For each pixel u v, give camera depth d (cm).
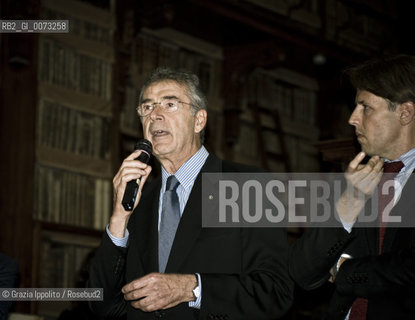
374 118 236
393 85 234
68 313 418
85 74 746
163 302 236
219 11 854
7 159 661
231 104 920
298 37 953
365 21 1073
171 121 272
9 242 647
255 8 893
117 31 783
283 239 256
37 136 689
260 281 244
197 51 902
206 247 253
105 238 257
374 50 1078
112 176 744
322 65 1040
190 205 262
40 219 671
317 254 229
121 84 776
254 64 921
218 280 242
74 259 688
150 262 258
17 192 660
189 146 275
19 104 675
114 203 258
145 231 267
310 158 1027
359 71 242
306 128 1031
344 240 227
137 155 261
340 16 1033
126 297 238
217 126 916
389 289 217
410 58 239
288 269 245
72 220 697
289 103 1024
